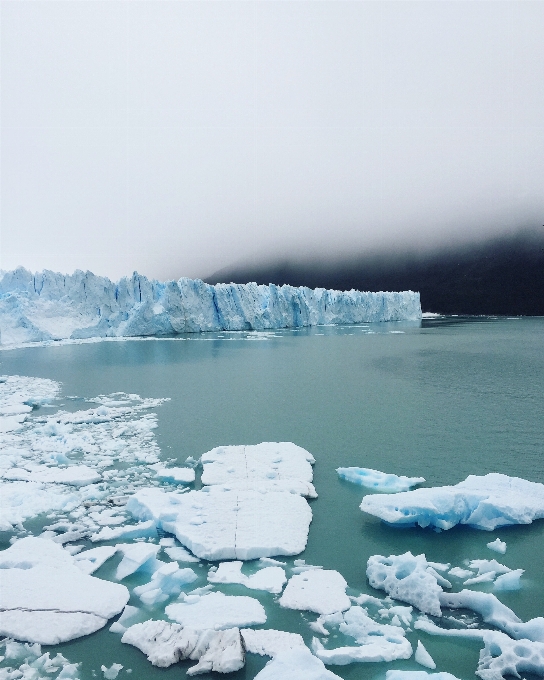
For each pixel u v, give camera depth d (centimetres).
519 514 741
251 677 446
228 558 650
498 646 473
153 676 454
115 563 644
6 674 452
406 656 475
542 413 1444
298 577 598
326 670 427
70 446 1119
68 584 579
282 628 516
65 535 705
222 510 759
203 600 553
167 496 805
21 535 717
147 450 1095
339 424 1323
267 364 2520
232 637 484
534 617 532
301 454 1034
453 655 481
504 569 617
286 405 1559
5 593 559
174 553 664
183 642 483
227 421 1359
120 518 763
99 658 477
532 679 444
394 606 552
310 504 825
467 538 709
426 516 736
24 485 886
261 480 888
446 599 554
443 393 1748
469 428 1282
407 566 607
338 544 691
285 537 684
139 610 544
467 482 852
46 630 506
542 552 668
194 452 1084
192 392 1778
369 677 453
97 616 530
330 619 524
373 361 2627
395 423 1335
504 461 1031
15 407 1506
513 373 2206
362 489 887
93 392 1783
